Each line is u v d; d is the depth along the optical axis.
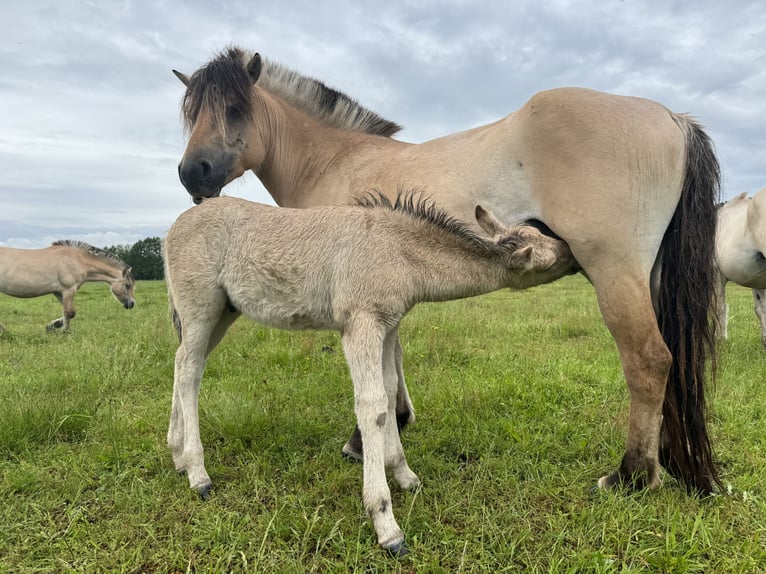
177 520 2.72
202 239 3.06
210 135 3.86
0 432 3.52
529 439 3.58
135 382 5.07
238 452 3.55
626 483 2.92
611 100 2.91
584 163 2.82
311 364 5.73
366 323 2.62
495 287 2.85
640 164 2.78
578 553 2.39
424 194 3.22
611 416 4.02
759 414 4.01
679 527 2.57
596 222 2.79
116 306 13.52
